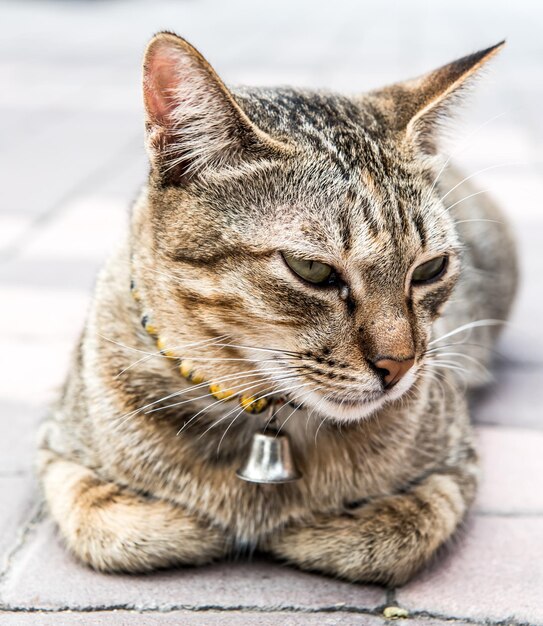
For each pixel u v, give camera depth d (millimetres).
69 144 1397
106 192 1151
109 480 626
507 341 828
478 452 677
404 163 608
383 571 597
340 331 584
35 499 654
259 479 600
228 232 584
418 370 604
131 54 2271
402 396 609
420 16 3533
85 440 633
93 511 608
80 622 571
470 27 2996
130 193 1146
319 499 618
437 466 646
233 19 3381
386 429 620
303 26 3123
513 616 579
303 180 588
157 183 599
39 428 681
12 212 1072
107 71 2016
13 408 733
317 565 606
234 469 614
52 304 861
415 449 633
